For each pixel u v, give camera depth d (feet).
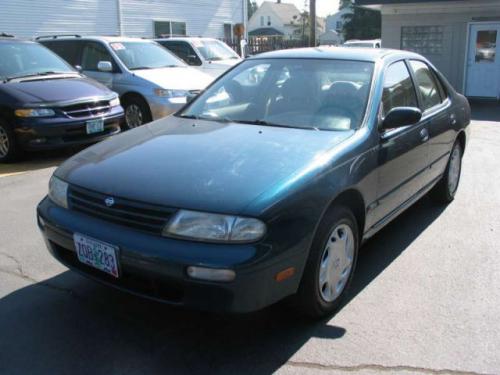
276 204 9.23
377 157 12.11
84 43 33.76
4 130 24.26
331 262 10.82
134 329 10.63
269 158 10.49
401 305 11.60
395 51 15.44
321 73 13.88
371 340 10.25
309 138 11.62
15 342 10.18
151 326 10.74
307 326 10.74
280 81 14.07
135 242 9.27
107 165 10.78
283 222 9.27
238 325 10.77
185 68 34.60
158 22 71.92
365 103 12.72
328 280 10.79
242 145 11.23
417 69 16.14
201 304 8.97
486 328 10.69
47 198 11.52
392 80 14.19
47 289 12.25
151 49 34.83
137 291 9.64
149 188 9.66
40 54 27.94
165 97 30.53
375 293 12.14
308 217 9.70
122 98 31.91
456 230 16.15
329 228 10.43
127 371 9.34
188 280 8.88
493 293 12.15
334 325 10.78
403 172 13.66
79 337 10.36
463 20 54.34
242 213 8.95
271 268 9.05
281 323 10.84
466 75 55.57
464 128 18.62
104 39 33.40
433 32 56.03
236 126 12.69
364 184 11.51
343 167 10.85
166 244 9.07
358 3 54.03
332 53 14.67
